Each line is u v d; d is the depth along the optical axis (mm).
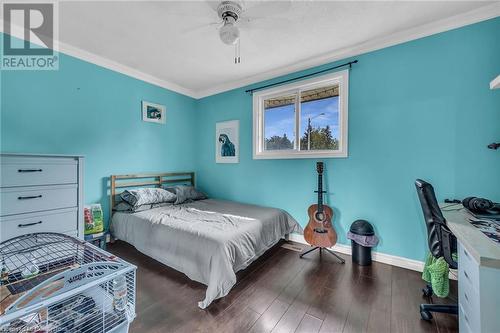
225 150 3643
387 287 1870
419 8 1816
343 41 2316
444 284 1480
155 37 2238
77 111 2514
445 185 2025
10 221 1642
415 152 2160
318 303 1661
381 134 2330
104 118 2758
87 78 2590
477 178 1899
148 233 2262
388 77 2285
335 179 2625
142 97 3174
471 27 1901
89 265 725
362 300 1696
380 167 2344
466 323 1128
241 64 2867
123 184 2951
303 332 1379
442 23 1987
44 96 2268
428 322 1463
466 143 1939
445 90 2014
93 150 2662
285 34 2182
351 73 2500
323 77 2686
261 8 1800
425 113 2107
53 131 2336
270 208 2963
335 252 2596
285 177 3016
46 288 631
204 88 3803
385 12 1862
